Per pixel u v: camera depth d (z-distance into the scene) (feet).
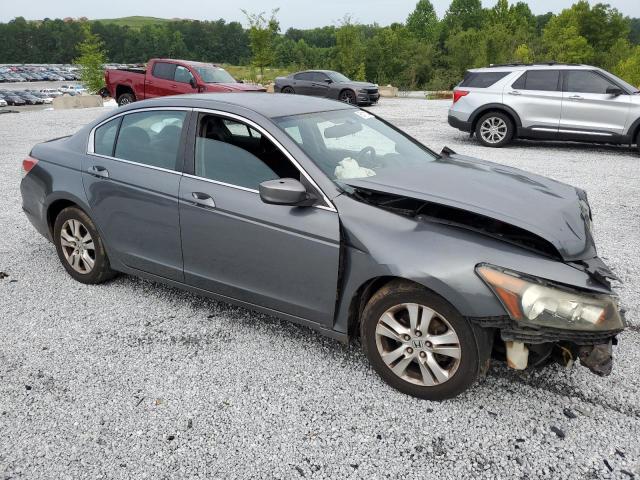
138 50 636.48
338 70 152.87
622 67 193.57
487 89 36.24
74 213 14.05
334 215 9.94
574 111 34.01
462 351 9.01
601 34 283.18
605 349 8.63
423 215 9.79
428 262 8.91
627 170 29.14
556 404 9.62
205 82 51.96
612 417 9.27
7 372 10.74
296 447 8.64
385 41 233.76
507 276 8.46
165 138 12.41
